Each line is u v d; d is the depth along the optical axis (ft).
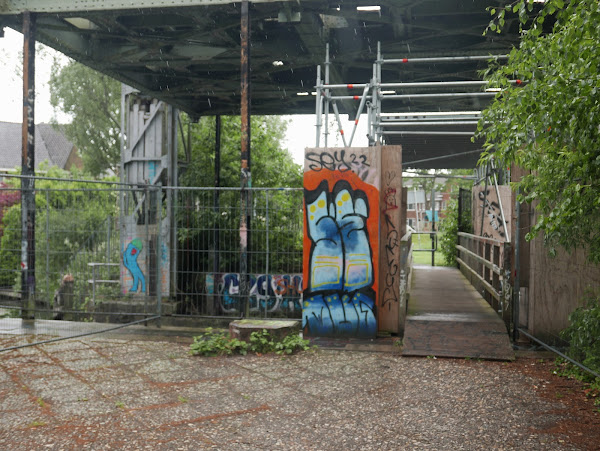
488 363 20.29
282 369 19.42
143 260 29.53
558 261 21.27
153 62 41.14
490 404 15.64
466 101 46.73
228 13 31.14
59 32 36.17
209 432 13.52
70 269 28.04
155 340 23.88
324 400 16.01
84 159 96.43
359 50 36.65
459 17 32.91
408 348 21.66
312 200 24.89
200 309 31.14
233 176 60.75
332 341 23.89
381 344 23.30
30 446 12.66
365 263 24.48
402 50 36.63
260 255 28.84
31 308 27.86
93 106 90.12
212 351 21.59
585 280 18.67
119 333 25.18
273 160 63.98
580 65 12.48
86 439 13.07
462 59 29.89
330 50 36.94
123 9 29.35
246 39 27.43
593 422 14.21
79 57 39.47
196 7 28.78
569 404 15.64
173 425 13.98
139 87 44.68
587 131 12.55
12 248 28.50
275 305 28.50
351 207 24.61
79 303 28.19
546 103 13.43
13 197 29.45
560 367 19.56
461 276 48.11
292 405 15.53
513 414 14.80
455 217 65.21
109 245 28.76
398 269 24.89
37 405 15.47
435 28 32.68
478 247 39.91
